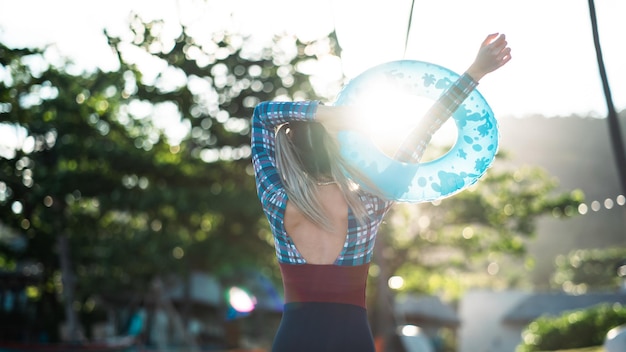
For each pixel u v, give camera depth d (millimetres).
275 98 20344
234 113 20609
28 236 23797
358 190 2422
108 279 24812
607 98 7133
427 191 2480
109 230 24766
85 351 18000
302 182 2410
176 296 30672
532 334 22594
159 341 26609
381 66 2715
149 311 27500
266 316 27359
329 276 2396
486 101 2572
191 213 21656
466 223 27953
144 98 20344
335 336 2363
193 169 22469
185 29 18375
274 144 2559
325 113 2375
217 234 22438
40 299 27656
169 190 21453
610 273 63469
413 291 34719
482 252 29016
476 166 2520
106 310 32625
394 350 16078
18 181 22312
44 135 22375
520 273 75062
